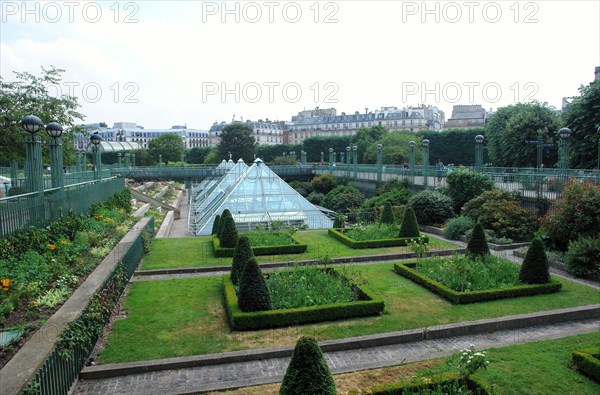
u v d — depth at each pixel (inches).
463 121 4889.3
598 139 1139.9
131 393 355.3
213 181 2400.3
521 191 1049.5
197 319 515.5
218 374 392.5
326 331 476.7
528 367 378.9
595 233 726.5
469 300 561.3
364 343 449.4
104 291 457.1
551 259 754.2
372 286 639.1
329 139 3882.9
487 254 702.5
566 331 487.5
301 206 1342.3
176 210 1916.8
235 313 488.4
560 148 967.6
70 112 1166.3
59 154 683.4
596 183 836.6
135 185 2561.5
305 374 272.7
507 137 1684.3
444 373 347.9
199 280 685.9
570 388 346.6
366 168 2143.2
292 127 6058.1
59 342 321.1
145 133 6299.2
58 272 469.1
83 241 604.4
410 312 531.2
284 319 492.4
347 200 1875.0
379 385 327.9
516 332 488.4
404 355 429.4
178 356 416.5
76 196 741.9
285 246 870.4
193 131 6943.9
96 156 1066.7
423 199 1168.2
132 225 897.5
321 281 592.1
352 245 920.9
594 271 666.8
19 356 295.3
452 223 1019.9
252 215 1268.5
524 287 586.6
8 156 1031.0
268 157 4340.6
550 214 813.9
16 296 378.0
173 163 3961.6
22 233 505.7
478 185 1143.6
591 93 1190.9
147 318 517.3
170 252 903.7
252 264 506.9
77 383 371.2
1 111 1019.3
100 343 444.8
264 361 418.9
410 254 855.1
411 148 1669.5
